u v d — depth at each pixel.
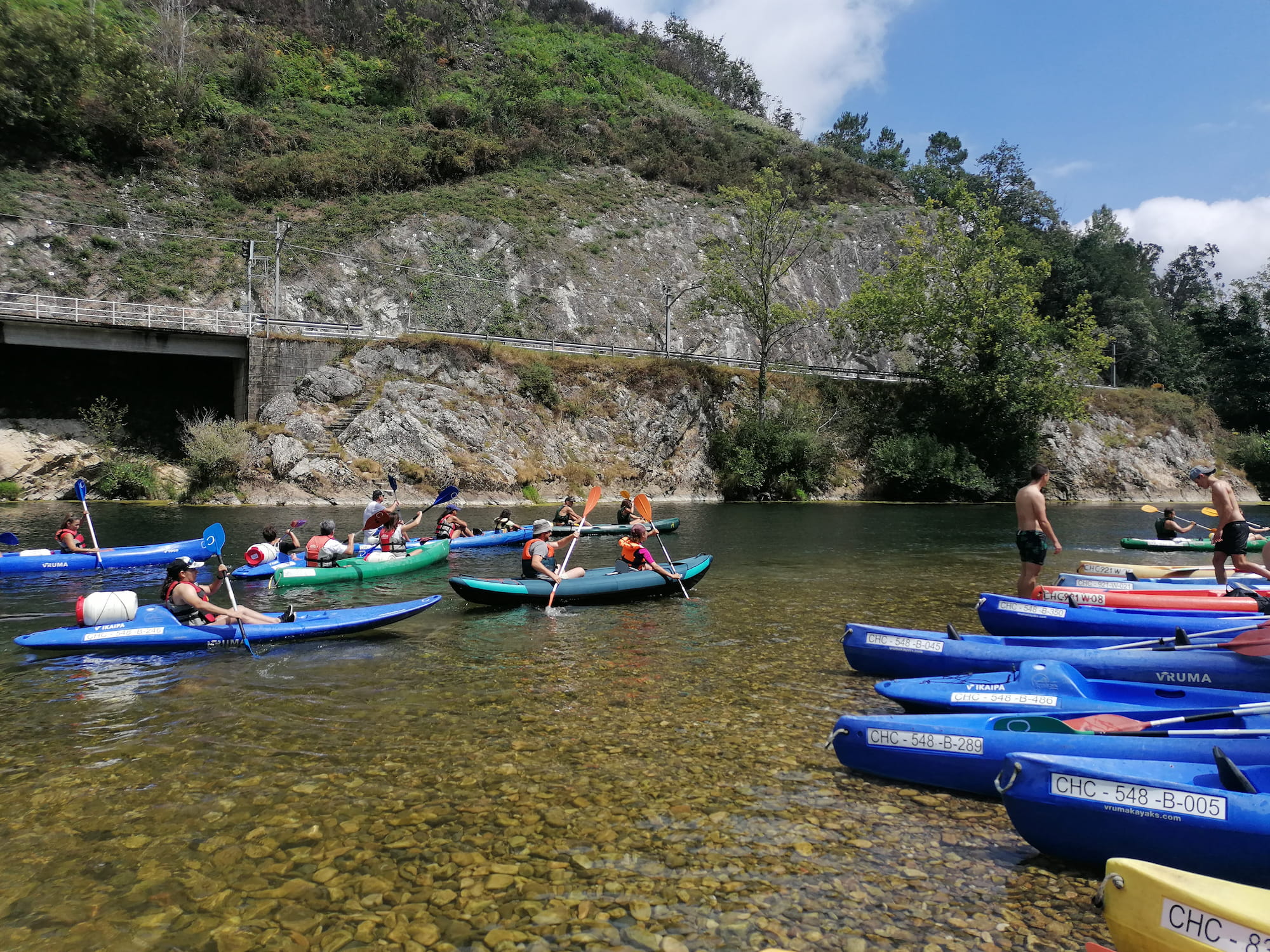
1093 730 4.66
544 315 45.09
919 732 4.81
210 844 4.17
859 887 3.75
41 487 26.08
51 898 3.67
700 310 42.22
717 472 37.12
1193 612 8.40
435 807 4.60
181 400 31.45
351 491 26.95
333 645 8.44
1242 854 3.37
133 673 7.32
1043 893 3.71
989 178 79.19
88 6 47.41
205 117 47.03
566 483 32.06
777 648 8.35
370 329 35.81
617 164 59.41
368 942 3.33
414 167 49.16
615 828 4.35
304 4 60.62
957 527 23.89
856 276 59.72
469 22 70.81
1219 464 48.47
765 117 91.06
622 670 7.51
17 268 33.78
